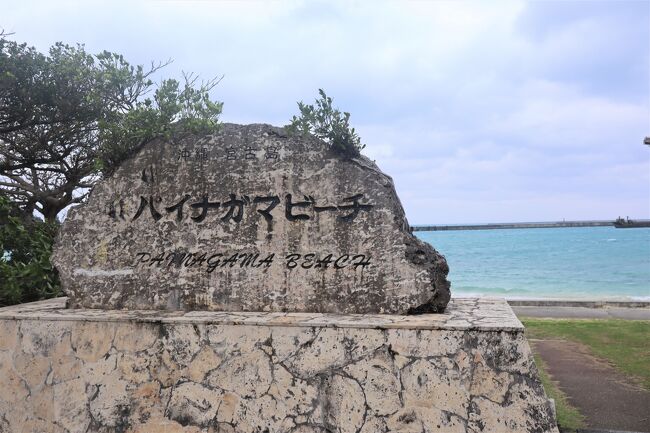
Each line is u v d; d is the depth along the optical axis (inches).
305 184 171.2
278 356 148.6
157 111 188.2
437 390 138.5
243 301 168.7
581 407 202.1
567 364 272.8
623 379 242.4
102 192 186.4
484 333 138.6
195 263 174.1
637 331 357.4
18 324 166.7
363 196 166.6
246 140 178.9
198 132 183.6
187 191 180.1
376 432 139.9
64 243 185.3
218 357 152.1
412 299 158.1
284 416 145.6
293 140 174.6
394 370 141.6
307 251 167.2
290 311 165.0
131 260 179.3
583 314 467.5
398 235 162.4
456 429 136.1
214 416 149.6
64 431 157.3
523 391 134.1
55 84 301.3
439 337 140.7
